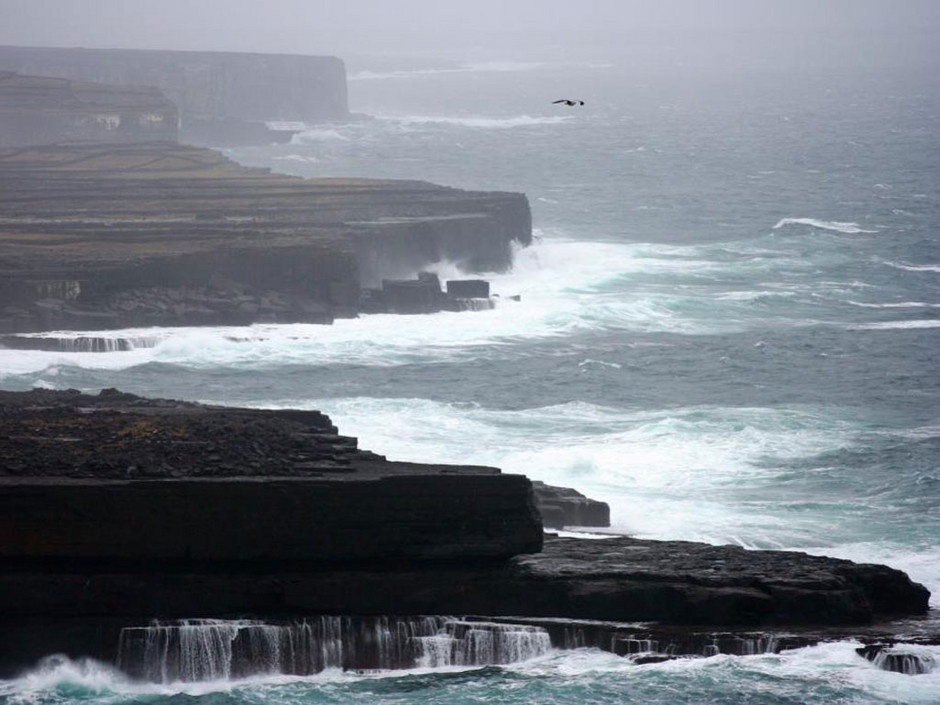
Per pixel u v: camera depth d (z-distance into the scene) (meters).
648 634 103.50
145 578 105.12
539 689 98.75
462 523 107.06
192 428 121.38
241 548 105.81
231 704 98.62
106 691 102.00
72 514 104.81
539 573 107.00
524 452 149.25
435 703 97.62
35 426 122.06
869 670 100.19
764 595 105.38
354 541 106.44
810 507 135.50
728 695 97.06
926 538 127.75
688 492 139.62
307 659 104.19
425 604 106.19
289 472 109.12
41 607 104.06
